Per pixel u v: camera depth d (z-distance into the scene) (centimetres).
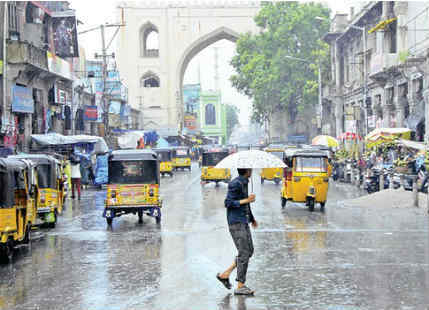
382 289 886
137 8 8712
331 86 5931
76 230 1661
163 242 1391
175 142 8325
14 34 3139
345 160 3816
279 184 3791
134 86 8738
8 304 828
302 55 6856
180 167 6300
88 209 2269
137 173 1794
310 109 7988
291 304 807
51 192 1702
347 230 1542
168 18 8731
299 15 6825
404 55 3447
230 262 1123
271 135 8362
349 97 5584
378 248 1253
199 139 11194
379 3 4175
